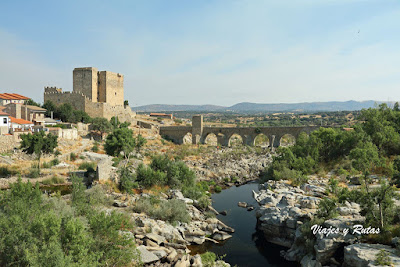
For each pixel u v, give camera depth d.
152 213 44.19
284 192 54.25
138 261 28.97
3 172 66.00
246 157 113.88
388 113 86.00
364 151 36.44
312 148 80.25
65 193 56.25
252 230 47.00
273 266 35.84
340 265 31.45
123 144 83.50
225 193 71.06
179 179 63.50
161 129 153.50
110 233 26.59
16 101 129.50
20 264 21.23
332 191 51.09
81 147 93.44
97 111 133.88
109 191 51.34
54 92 141.62
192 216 48.03
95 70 144.12
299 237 37.09
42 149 74.44
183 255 33.44
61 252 20.52
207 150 122.56
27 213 25.84
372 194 32.81
